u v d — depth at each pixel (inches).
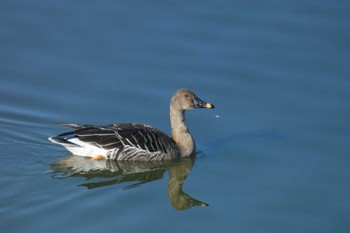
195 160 756.0
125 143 738.2
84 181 687.7
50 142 765.9
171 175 732.0
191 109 778.2
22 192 659.4
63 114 812.0
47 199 647.8
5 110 812.0
